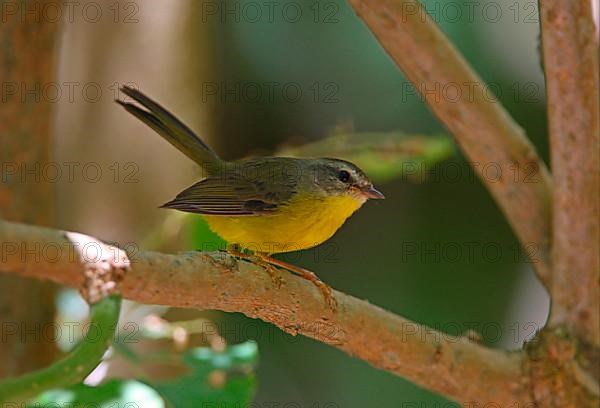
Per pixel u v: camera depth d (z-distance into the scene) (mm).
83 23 13000
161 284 5992
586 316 8367
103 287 5410
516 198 8984
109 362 9844
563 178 8352
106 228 12789
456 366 7930
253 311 7027
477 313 17406
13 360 9391
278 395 16984
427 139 11984
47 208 9625
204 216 9852
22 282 9344
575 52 7871
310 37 17359
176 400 8016
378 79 17422
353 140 13844
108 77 13016
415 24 8438
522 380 8172
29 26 9062
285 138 17266
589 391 8148
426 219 18328
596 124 8125
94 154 12922
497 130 8812
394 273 17828
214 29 14016
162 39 12984
